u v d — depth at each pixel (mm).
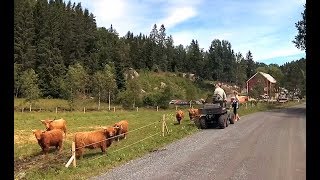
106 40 138500
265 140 19094
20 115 43375
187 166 13422
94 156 16281
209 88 140750
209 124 26156
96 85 75562
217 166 13305
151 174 12445
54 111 53125
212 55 166125
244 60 172750
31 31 101000
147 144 18688
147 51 156250
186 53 187625
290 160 13977
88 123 34750
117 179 11969
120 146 18906
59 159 16297
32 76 69188
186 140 19734
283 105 67062
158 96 64938
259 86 82500
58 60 97125
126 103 65500
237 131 23062
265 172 12234
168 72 158000
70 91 69875
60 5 139750
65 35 111750
